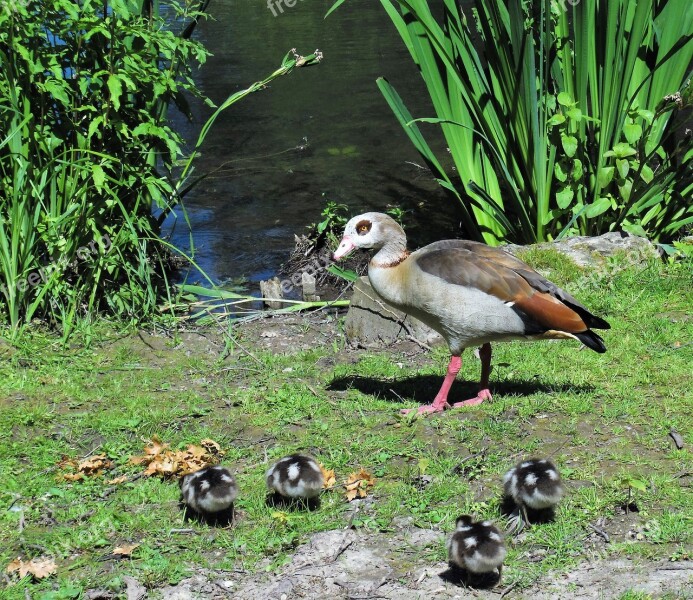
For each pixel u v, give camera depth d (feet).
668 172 34.12
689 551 18.02
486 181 38.17
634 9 36.17
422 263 23.98
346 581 17.97
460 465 21.76
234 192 45.06
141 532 19.93
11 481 21.91
